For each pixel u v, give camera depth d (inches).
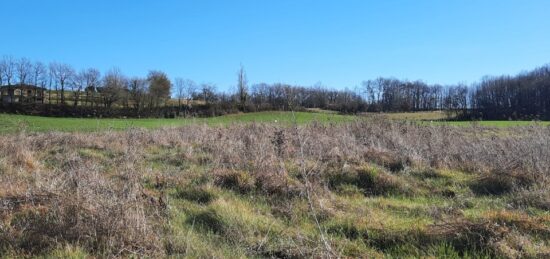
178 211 227.8
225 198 254.1
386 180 286.0
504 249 167.2
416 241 182.2
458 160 354.3
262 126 606.2
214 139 482.0
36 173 281.0
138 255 167.5
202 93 2412.6
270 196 260.8
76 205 192.7
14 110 2213.3
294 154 373.1
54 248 169.9
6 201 216.4
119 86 2425.0
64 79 2429.9
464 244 177.5
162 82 2449.6
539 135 403.9
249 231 197.9
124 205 192.2
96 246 173.5
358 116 713.6
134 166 320.8
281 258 175.2
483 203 246.8
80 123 1176.8
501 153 351.6
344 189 281.0
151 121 1325.0
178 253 173.0
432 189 282.0
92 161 366.0
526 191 252.1
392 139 430.6
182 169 346.6
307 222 215.2
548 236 184.2
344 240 187.9
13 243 174.7
